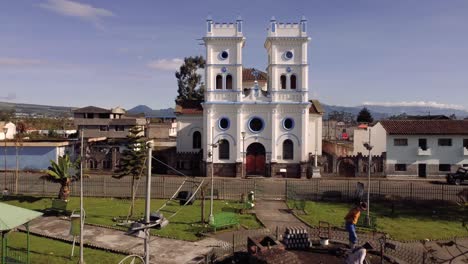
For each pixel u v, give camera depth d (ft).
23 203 123.34
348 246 84.48
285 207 125.70
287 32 188.85
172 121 353.31
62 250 82.58
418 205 128.47
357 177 187.83
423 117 286.05
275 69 189.06
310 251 84.28
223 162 188.65
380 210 122.11
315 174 185.57
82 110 282.56
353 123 351.25
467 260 78.64
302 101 188.24
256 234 96.22
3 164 195.42
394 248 82.53
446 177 175.11
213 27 188.75
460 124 192.03
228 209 120.26
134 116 343.05
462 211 121.49
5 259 72.13
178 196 133.39
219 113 188.96
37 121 434.30
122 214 111.65
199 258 79.97
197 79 324.60
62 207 111.65
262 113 189.37
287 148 190.19
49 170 120.67
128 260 77.36
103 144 216.74
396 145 189.06
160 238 91.71
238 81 188.85
